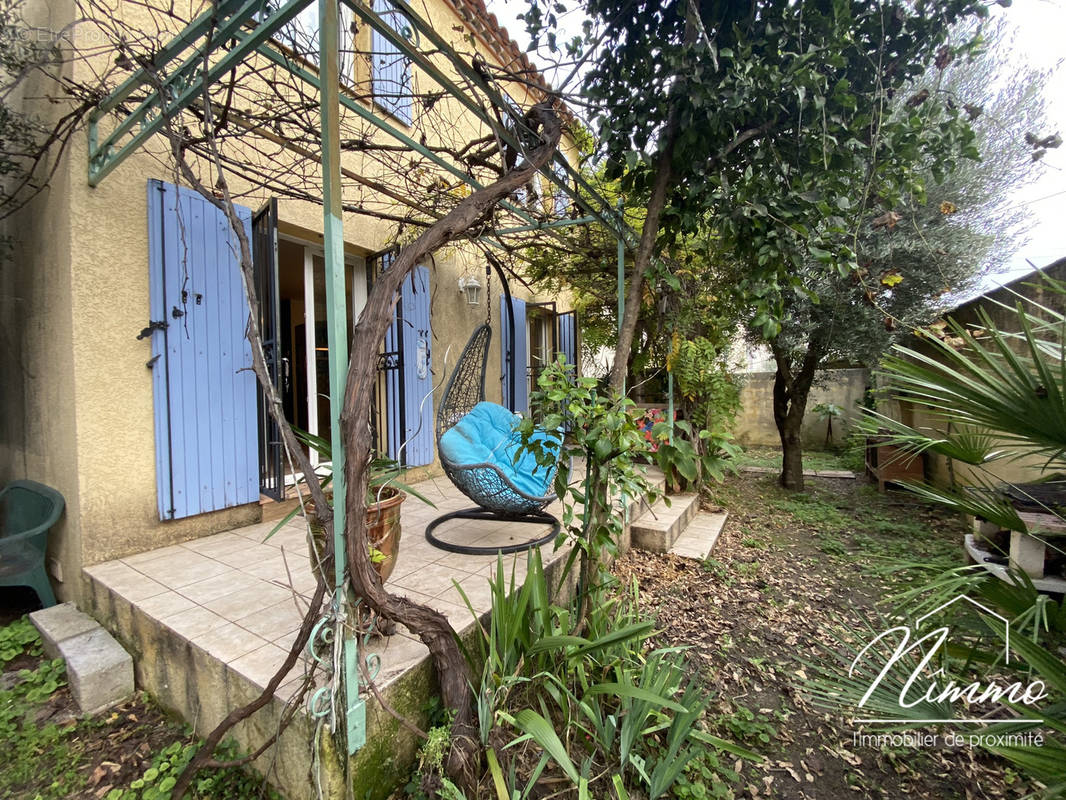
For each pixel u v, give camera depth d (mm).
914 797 1710
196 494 2898
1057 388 1348
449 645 1602
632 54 2092
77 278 2426
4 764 1702
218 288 2992
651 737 1854
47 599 2547
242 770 1620
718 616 2957
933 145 2059
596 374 7508
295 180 3371
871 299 2131
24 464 3004
